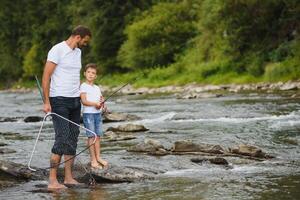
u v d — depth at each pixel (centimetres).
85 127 814
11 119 1820
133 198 634
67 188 707
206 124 1437
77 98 760
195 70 3888
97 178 749
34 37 7662
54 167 721
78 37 753
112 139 1138
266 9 3588
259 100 2203
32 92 5838
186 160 872
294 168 808
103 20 5669
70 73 750
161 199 626
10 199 642
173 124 1474
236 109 1838
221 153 929
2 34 8469
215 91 3081
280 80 3070
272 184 692
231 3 3559
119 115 1634
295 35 3497
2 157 909
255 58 3450
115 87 4697
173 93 3375
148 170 798
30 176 768
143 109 2066
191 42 4584
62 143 727
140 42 4778
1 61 8344
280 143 1052
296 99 2167
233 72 3562
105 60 5722
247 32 3628
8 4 8475
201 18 4197
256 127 1315
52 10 7838
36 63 7262
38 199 641
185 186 695
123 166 804
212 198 623
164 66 4453
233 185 691
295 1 3466
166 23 4747
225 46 3700
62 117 739
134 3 5650
